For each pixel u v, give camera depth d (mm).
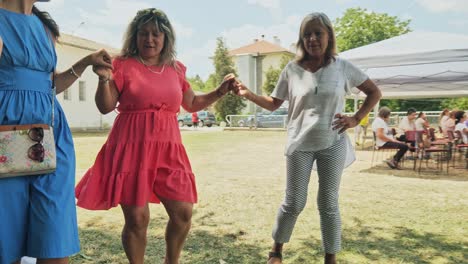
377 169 9484
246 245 3816
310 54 2965
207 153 12836
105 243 3840
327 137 2975
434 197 6070
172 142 2648
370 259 3479
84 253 3553
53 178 1965
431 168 9836
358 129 16094
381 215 4969
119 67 2594
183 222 2664
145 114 2598
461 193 6398
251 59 52156
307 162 3049
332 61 3021
